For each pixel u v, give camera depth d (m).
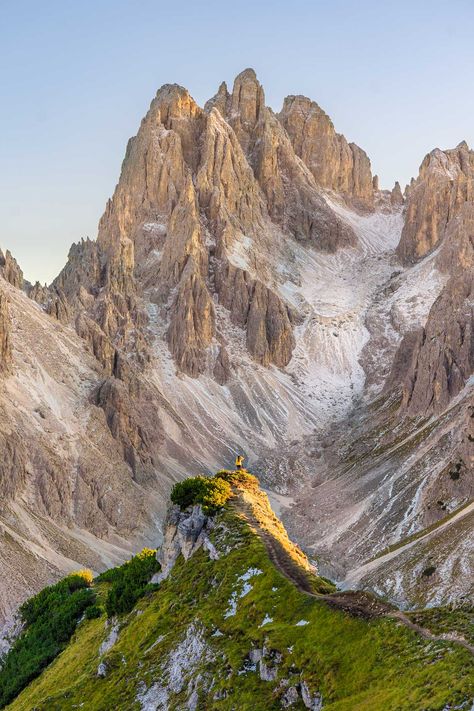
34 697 120.44
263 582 96.50
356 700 69.94
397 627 75.56
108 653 110.62
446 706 61.88
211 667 90.06
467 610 75.00
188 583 109.69
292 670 80.00
